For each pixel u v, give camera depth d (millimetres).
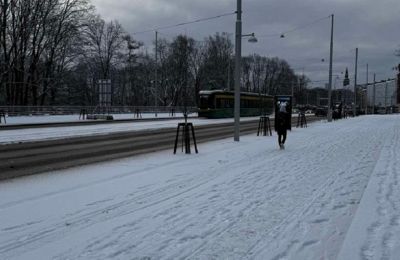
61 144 20125
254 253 5547
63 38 62781
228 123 42219
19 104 61781
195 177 10984
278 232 6410
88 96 86688
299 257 5414
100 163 13961
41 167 13102
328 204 8086
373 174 11156
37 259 5301
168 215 7324
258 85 132250
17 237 6156
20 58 59031
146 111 66812
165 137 24438
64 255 5441
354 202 8219
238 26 22203
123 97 95625
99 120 44812
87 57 75625
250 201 8328
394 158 14375
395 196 8555
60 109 54094
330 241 6016
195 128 33906
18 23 56375
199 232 6398
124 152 17156
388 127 33781
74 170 12453
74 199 8539
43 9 58562
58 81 69562
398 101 96625
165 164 13562
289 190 9336
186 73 100000
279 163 13461
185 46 99438
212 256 5438
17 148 18312
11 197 8766
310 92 146500
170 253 5535
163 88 98750
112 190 9406
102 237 6152
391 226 6582
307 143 20094
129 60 87625
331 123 42375
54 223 6852
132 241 5988
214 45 103500
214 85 91188
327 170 12008
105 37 82812
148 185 9953
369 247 5680
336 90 99750
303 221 6980
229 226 6703
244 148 18234
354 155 15320
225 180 10523
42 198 8656
